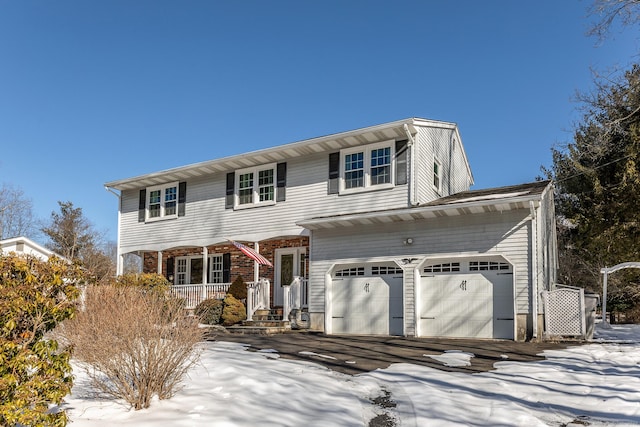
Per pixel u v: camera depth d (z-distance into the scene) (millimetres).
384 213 15422
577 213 28094
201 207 22094
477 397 7734
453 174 21656
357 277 16844
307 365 10070
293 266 20266
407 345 12961
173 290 18266
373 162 18125
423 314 15406
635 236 24219
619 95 21859
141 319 6844
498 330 14258
